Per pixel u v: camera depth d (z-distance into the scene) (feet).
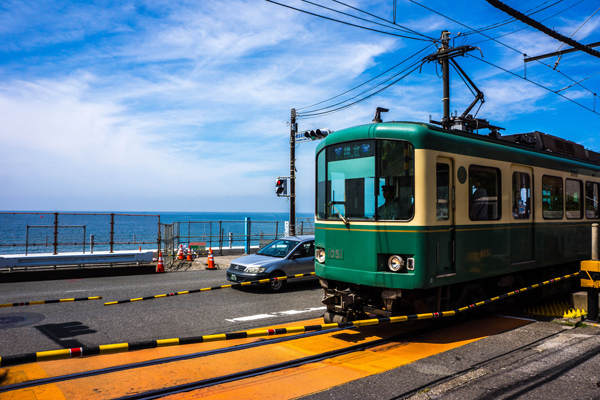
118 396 13.73
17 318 25.82
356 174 21.47
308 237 41.39
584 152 36.60
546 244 28.99
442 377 15.40
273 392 14.12
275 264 36.91
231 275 37.78
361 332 22.18
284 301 32.12
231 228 292.20
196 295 34.86
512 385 14.58
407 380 15.14
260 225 332.60
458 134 22.77
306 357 17.85
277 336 21.44
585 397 13.60
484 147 23.72
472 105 42.45
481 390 14.19
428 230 19.56
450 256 20.97
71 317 26.13
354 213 21.39
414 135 19.95
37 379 15.19
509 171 25.71
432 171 20.03
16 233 180.65
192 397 13.75
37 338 21.33
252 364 16.97
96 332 22.50
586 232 34.30
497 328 22.81
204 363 17.12
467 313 23.56
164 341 12.04
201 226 316.60
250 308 29.27
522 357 17.60
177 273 50.80
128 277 46.73
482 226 23.12
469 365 16.70
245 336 14.14
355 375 15.70
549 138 32.22
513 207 25.93
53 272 44.83
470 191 22.52
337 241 22.02
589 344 19.34
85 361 17.34
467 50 41.47
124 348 11.20
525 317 25.70
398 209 19.97
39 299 32.60
